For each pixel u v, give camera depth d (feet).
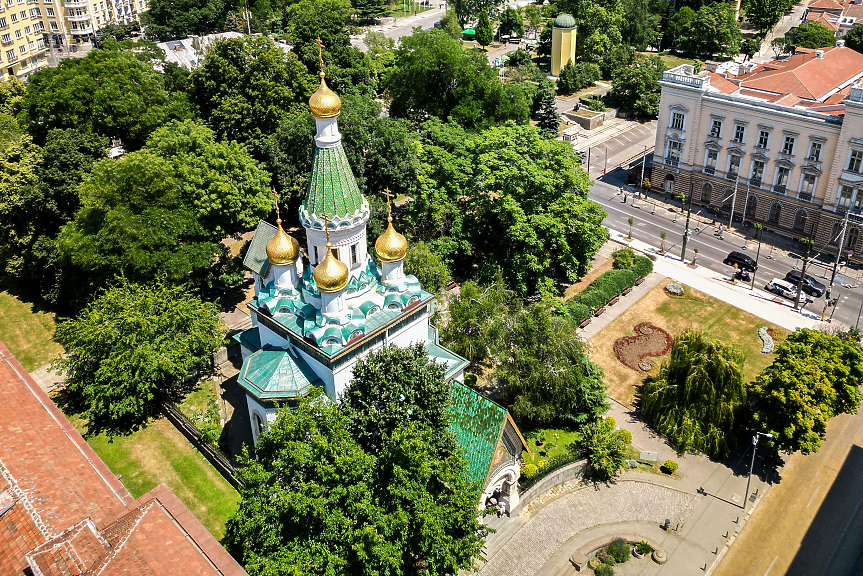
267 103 366.22
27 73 603.26
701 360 236.63
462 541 171.22
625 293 329.11
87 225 269.03
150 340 236.84
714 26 623.77
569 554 206.08
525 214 306.96
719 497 225.56
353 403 184.03
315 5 501.15
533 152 318.04
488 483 197.88
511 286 312.71
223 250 303.89
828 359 233.55
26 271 309.22
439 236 325.62
